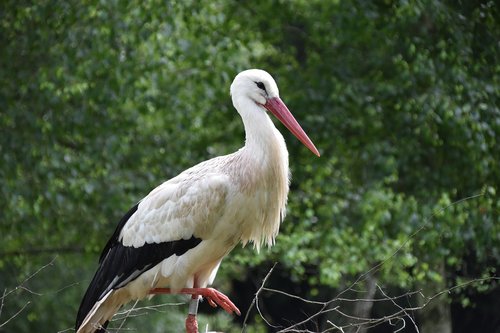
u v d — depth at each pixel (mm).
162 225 10047
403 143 15891
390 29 15125
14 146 15266
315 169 16484
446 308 16453
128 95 15570
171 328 18578
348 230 16250
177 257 10055
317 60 17156
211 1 16469
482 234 14445
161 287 10320
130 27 15250
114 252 10344
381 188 16453
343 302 17016
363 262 15734
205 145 17203
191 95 16953
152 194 10273
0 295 17938
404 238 15516
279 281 21812
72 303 18641
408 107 15672
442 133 15344
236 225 9984
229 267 17750
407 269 16469
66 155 15922
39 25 15227
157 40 15656
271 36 17172
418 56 14898
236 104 10062
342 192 16719
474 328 18453
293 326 8836
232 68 16641
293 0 17531
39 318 18359
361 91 16281
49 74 15297
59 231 16422
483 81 14625
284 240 16141
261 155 9859
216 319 20500
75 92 15750
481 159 14445
